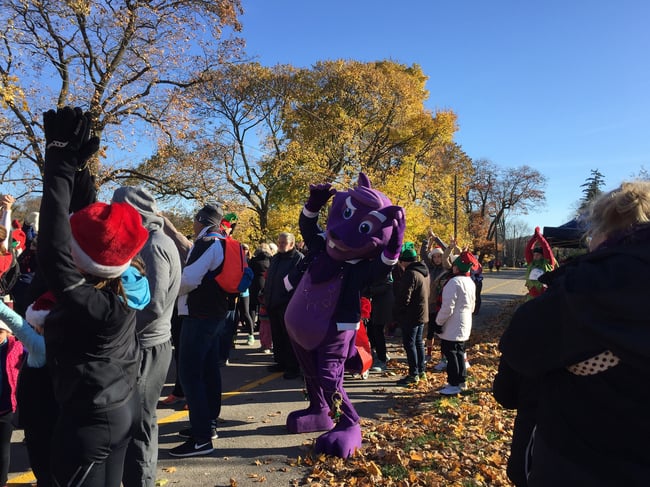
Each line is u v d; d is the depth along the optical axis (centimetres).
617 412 135
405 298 640
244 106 2803
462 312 588
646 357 125
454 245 809
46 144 205
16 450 423
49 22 1441
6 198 510
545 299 153
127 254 210
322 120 2884
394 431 464
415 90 3192
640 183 155
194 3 1648
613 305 128
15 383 307
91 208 211
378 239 405
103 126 1544
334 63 2977
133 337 230
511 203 6150
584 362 141
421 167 3484
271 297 683
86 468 205
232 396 592
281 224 2711
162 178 1866
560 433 148
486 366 757
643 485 131
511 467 184
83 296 196
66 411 208
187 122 1748
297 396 593
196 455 407
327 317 414
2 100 1069
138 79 1673
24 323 263
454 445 432
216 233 421
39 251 193
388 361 801
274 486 359
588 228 164
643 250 133
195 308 404
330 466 387
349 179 2678
